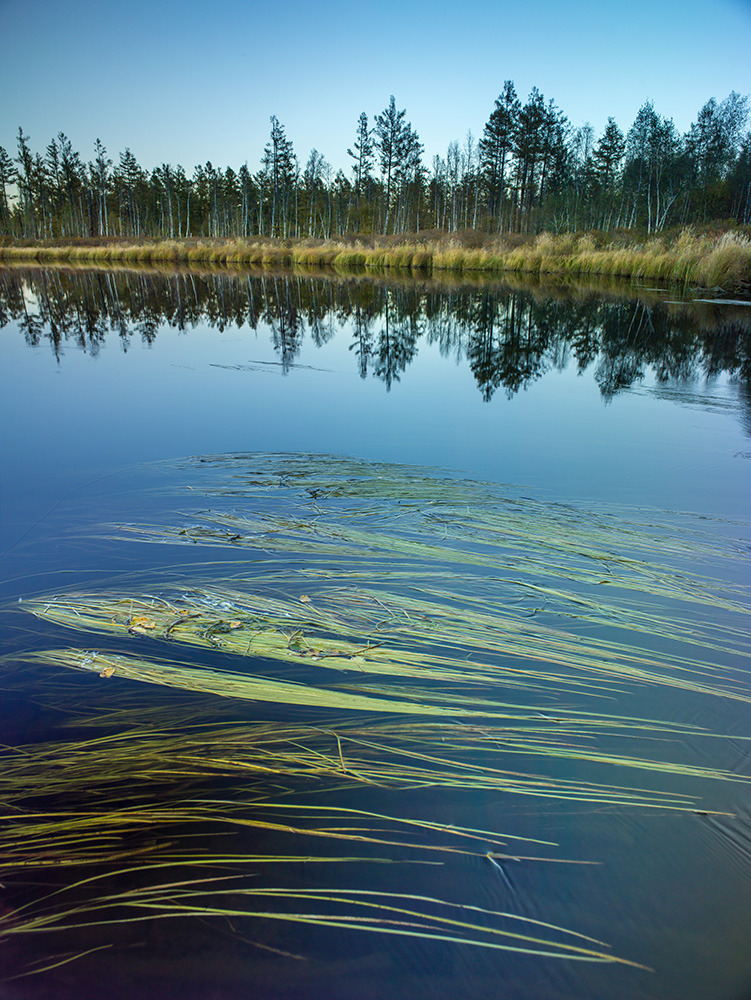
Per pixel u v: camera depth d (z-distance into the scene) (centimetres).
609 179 5238
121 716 218
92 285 2202
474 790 187
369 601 288
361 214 6147
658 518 395
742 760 199
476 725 214
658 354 1062
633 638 266
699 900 154
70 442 546
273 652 252
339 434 580
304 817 177
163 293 1970
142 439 557
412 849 167
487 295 1891
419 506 402
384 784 189
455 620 275
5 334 1188
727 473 488
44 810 180
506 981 136
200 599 289
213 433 578
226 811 178
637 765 197
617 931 147
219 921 148
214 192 7325
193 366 922
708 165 4769
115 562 329
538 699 228
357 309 1628
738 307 1546
